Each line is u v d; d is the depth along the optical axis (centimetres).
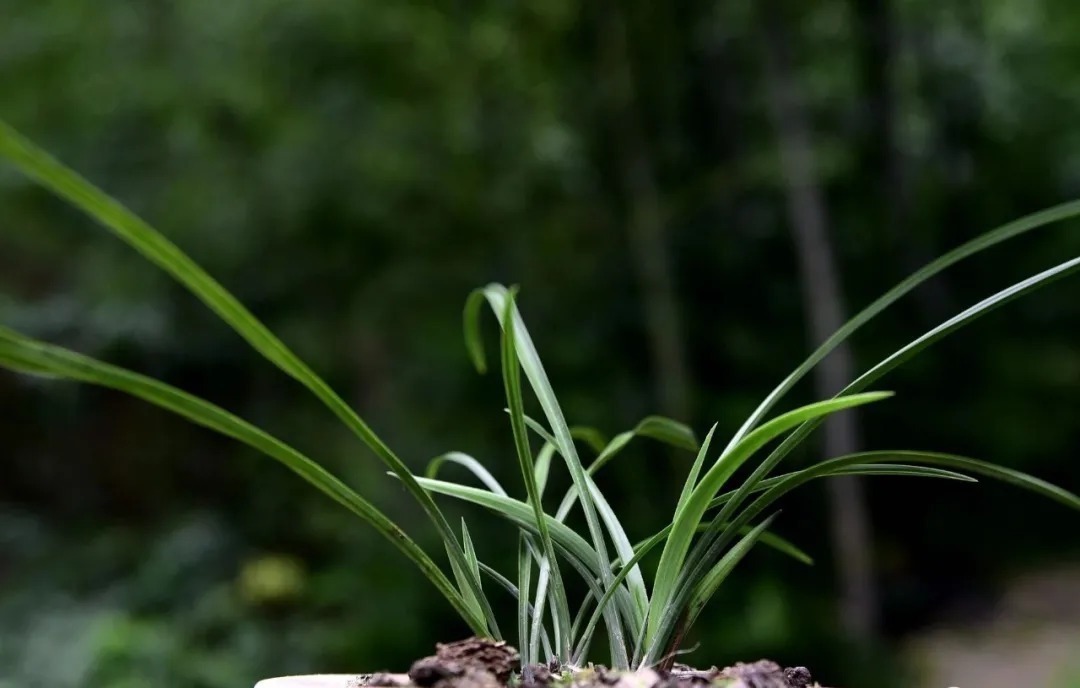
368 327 365
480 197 347
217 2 334
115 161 351
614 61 334
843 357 326
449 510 301
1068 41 438
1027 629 338
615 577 59
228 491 393
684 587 54
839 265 393
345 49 322
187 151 339
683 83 358
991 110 441
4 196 351
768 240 385
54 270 402
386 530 53
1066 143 459
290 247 354
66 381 387
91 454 400
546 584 59
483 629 56
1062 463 437
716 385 376
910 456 53
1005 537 412
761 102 366
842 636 309
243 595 318
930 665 313
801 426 54
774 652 290
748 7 341
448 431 329
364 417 358
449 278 356
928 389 420
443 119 339
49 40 331
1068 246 449
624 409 337
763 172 345
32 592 327
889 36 379
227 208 343
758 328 384
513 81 341
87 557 354
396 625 294
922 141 435
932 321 415
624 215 355
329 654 292
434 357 344
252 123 340
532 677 52
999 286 445
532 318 350
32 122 347
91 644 271
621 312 357
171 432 403
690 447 72
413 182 338
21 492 393
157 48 339
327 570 334
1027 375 438
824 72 394
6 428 392
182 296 379
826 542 351
